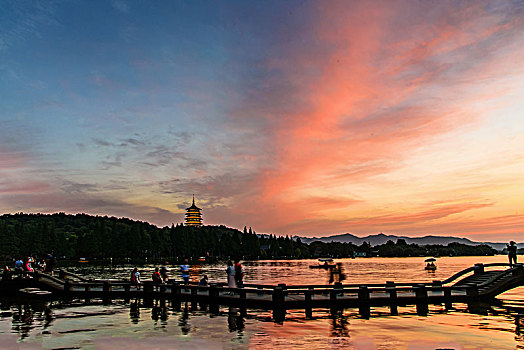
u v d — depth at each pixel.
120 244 175.38
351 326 19.05
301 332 17.59
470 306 26.09
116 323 19.97
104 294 30.39
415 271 95.75
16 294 32.62
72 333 17.48
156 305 27.23
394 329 18.28
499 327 18.73
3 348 14.84
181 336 16.80
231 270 26.89
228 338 16.39
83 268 105.25
